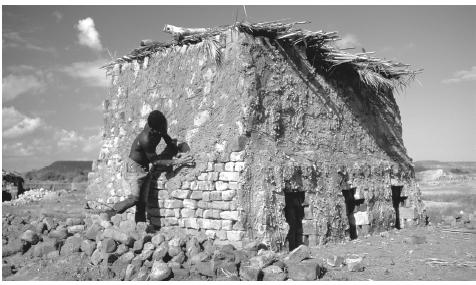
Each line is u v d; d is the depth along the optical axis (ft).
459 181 150.30
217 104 32.76
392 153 46.24
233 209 29.99
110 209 35.88
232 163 30.55
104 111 43.65
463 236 39.52
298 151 34.58
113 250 27.53
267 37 33.88
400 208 46.47
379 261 28.86
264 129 32.09
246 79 31.45
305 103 36.14
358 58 37.52
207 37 34.17
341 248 33.04
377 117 45.11
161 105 37.40
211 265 24.72
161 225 34.14
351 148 40.57
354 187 38.86
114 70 43.24
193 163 32.99
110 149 42.32
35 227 34.60
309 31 35.01
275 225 30.42
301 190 33.32
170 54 37.47
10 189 83.92
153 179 35.24
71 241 30.45
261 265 25.21
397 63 42.39
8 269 27.89
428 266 27.68
